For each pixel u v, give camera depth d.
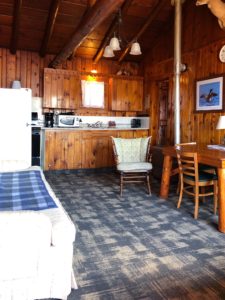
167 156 3.97
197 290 1.85
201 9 4.95
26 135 5.43
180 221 3.12
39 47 5.93
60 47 5.98
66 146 5.77
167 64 5.90
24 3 4.76
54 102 6.02
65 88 6.09
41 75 6.15
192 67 5.20
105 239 2.63
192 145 4.18
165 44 5.97
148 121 6.61
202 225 3.01
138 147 4.53
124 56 6.49
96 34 5.75
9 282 1.48
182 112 5.49
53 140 5.68
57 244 1.55
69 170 5.84
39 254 1.52
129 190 4.47
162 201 3.88
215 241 2.61
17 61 5.96
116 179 5.30
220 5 3.87
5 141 5.32
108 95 6.65
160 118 6.64
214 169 3.65
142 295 1.79
